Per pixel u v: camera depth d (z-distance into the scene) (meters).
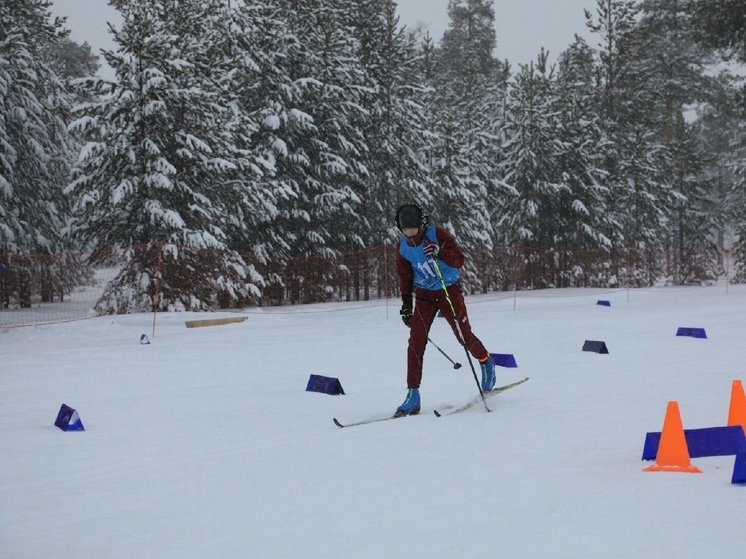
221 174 20.97
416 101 30.97
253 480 4.36
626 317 16.31
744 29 35.09
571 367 8.76
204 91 21.25
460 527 3.36
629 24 39.19
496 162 36.56
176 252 18.78
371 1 30.38
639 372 8.23
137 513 3.78
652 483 3.96
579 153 35.31
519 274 33.94
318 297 26.00
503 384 7.74
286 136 25.72
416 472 4.41
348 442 5.31
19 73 24.05
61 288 26.38
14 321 18.00
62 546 3.31
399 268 6.54
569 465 4.44
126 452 5.18
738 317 15.64
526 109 34.88
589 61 41.59
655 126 42.41
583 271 35.06
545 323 15.18
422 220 6.37
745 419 4.70
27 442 5.55
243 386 8.10
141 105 19.61
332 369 9.27
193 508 3.83
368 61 29.97
